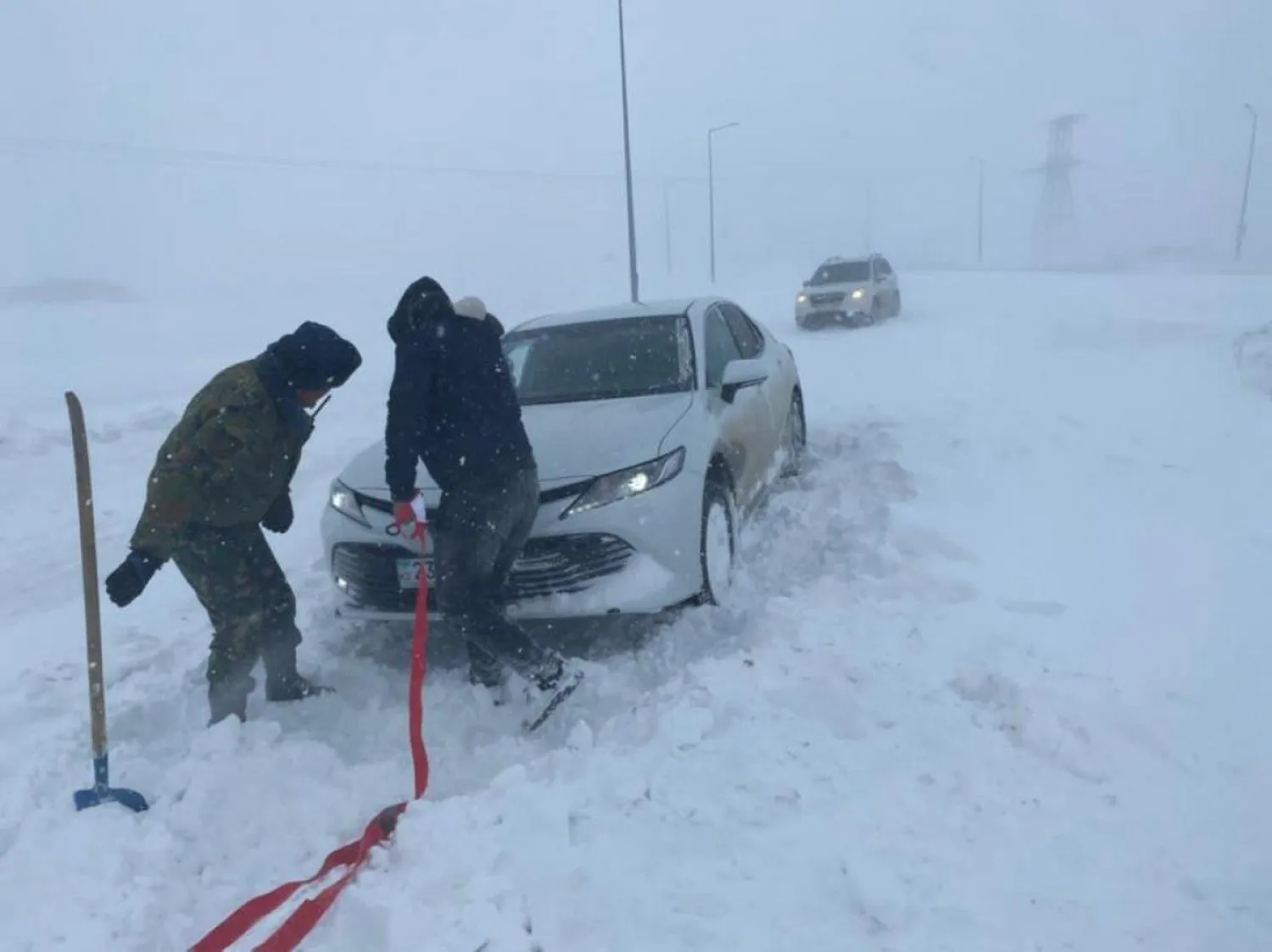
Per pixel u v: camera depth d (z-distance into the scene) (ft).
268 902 9.73
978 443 23.56
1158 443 23.62
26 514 26.11
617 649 15.83
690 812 10.38
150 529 11.85
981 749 11.24
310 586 19.27
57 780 12.07
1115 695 11.94
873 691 12.42
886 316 69.36
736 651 14.25
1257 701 11.95
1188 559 16.08
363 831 11.44
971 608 14.58
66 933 9.45
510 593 14.94
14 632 18.11
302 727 13.96
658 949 8.61
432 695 14.76
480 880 9.38
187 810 11.39
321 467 31.48
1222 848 9.55
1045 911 8.80
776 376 22.31
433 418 13.15
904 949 8.45
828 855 9.60
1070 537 17.19
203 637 17.24
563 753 11.86
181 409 38.88
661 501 15.03
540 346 19.86
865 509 19.31
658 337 19.31
